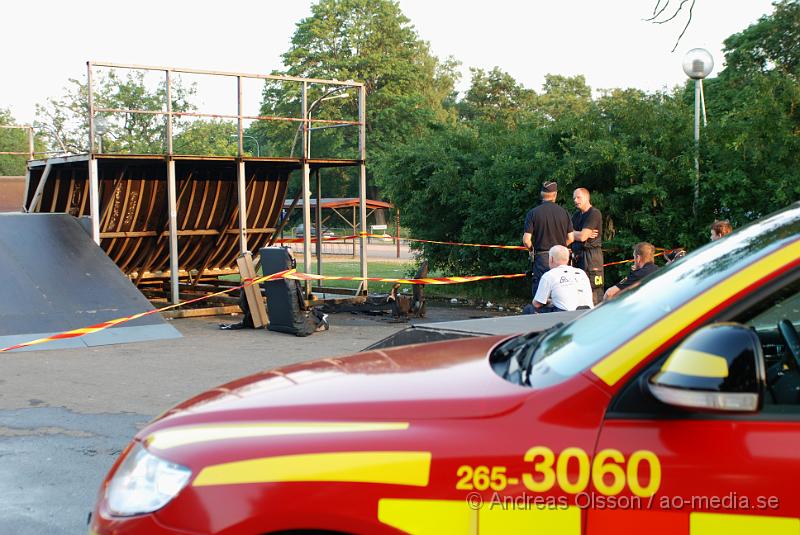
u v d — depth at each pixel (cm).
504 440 232
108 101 4738
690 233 1382
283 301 1123
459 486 231
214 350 985
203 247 1558
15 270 1087
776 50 2855
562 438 230
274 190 1552
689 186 1388
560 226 1086
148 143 4800
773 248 246
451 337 488
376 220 6150
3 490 506
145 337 1050
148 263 1498
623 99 1514
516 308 1548
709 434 224
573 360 257
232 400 274
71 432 630
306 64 7362
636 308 272
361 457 236
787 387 259
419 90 7794
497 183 1595
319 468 236
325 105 7150
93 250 1195
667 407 228
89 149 1240
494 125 1859
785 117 1301
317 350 994
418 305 1362
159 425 271
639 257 894
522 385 253
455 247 1791
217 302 1479
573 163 1439
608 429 229
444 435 236
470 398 247
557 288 831
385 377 279
